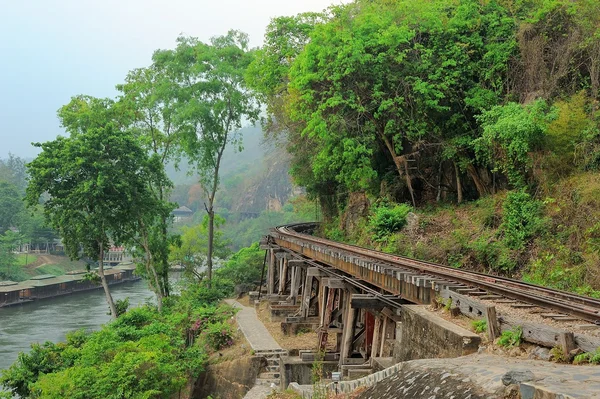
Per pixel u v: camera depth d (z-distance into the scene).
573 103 20.69
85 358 21.11
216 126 40.47
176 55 40.28
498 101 25.00
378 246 26.25
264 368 22.22
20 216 89.50
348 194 34.78
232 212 123.94
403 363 8.38
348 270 16.80
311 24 32.91
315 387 10.69
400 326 11.02
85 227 34.03
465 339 8.39
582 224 17.94
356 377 12.44
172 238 40.66
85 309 56.47
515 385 5.74
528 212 20.03
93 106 39.81
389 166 30.91
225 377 22.83
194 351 23.84
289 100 31.22
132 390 18.20
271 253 32.25
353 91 26.41
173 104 39.75
